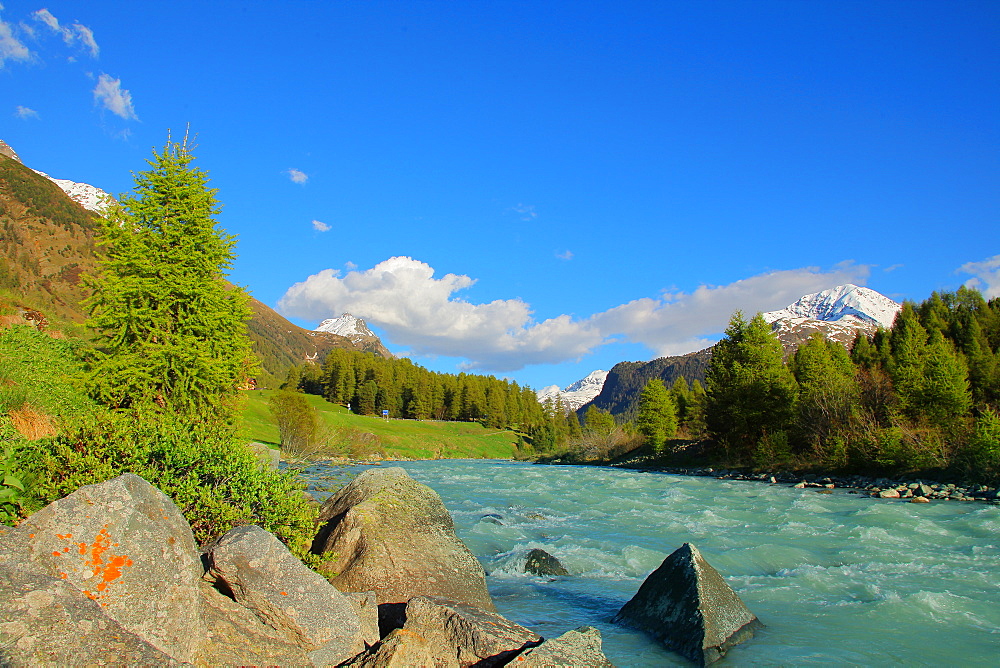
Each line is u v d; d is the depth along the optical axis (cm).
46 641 362
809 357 5931
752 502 2236
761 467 4200
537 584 1120
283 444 3950
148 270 1744
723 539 1461
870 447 3362
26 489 682
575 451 8850
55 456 729
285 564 604
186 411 1709
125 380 1623
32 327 1709
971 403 3625
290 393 4488
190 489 758
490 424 15575
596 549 1364
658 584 900
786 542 1420
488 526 1636
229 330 1922
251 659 537
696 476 4228
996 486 2427
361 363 16888
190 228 1845
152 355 1680
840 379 4325
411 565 933
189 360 1720
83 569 463
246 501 812
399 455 7881
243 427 1841
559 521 1766
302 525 888
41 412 1300
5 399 1223
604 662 621
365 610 695
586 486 2891
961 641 804
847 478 3259
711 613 805
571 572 1199
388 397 15212
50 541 468
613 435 8294
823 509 2011
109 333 1719
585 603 1009
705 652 752
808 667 723
